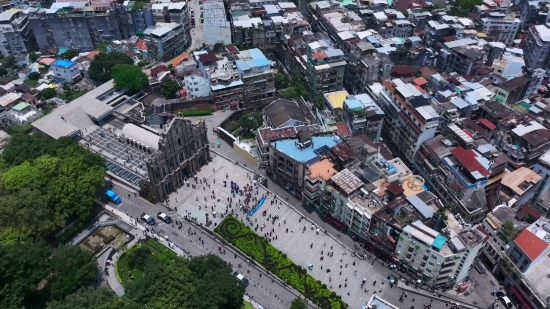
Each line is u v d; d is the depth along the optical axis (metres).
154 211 126.62
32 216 104.88
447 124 142.50
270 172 142.38
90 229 118.44
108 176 135.00
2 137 148.50
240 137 158.38
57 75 182.25
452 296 108.31
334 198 120.06
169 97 170.00
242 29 199.38
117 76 167.88
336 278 111.38
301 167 125.38
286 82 180.62
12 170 112.75
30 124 150.88
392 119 153.12
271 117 152.88
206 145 140.75
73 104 158.62
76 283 94.12
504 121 140.25
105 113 155.88
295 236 120.94
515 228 110.94
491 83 170.00
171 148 125.56
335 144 133.62
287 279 108.88
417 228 104.81
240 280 102.62
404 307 105.31
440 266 102.69
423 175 138.38
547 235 106.25
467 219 120.31
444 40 193.88
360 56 170.88
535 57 188.88
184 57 190.62
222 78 164.38
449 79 164.75
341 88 176.62
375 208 113.56
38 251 93.38
